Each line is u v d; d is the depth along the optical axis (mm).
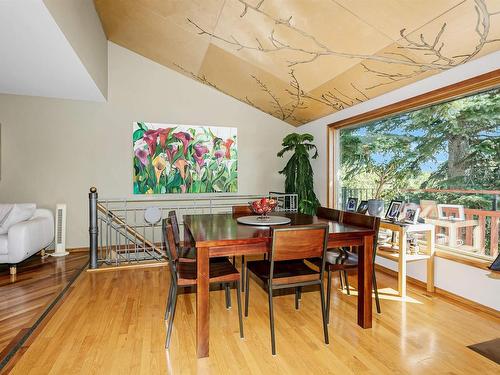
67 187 4270
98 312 2256
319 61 3080
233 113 5086
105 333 1942
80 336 1902
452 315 2199
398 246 2709
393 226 2617
